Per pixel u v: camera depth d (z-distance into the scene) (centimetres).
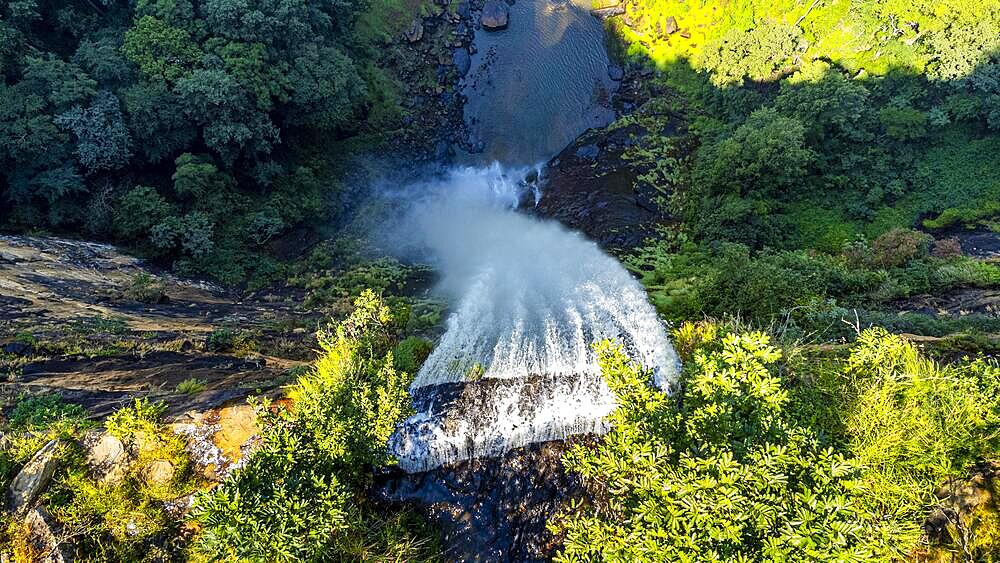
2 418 1054
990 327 1308
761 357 827
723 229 2484
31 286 1652
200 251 2227
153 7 2388
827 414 874
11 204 2108
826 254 2319
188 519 898
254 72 2392
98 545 865
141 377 1248
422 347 1313
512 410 1166
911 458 766
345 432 906
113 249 2159
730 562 625
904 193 2628
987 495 759
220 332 1512
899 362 898
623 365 845
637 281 2188
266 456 835
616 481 773
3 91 2014
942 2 2700
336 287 2217
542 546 1009
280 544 723
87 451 942
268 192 2614
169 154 2359
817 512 656
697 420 753
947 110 2702
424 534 1008
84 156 2083
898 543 712
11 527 847
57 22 2416
